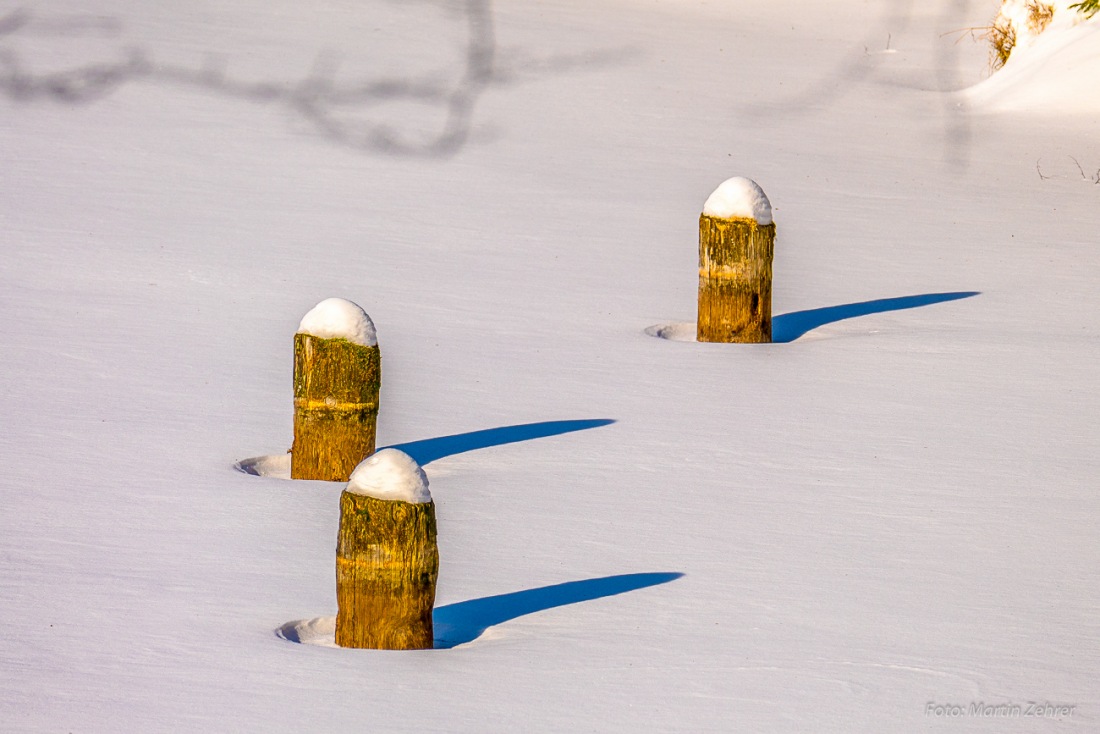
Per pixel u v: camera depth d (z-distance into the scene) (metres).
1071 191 71.50
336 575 22.78
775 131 84.31
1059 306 48.03
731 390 37.69
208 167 66.44
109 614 22.75
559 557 25.83
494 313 46.03
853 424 34.53
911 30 122.00
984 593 24.17
